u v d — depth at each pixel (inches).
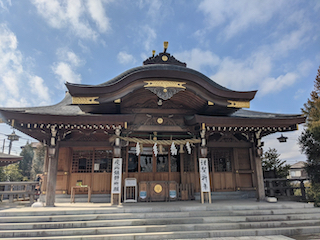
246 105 436.5
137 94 434.0
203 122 406.3
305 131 494.3
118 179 386.3
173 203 405.7
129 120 381.1
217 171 523.5
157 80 399.2
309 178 471.5
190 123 436.8
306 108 669.9
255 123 421.4
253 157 458.6
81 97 384.2
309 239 277.7
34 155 1542.8
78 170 491.5
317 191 428.8
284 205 368.2
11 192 470.3
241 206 357.4
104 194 478.0
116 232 280.8
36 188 576.1
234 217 322.0
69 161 492.1
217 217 320.8
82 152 500.1
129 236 269.3
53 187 382.6
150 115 457.1
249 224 308.7
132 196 457.1
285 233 300.7
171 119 462.6
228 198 494.9
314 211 357.1
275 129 446.6
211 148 532.4
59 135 409.7
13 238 263.4
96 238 264.5
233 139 488.1
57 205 390.9
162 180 502.9
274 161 742.5
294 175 1258.6
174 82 402.6
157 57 451.2
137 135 479.2
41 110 423.8
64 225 288.8
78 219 305.0
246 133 468.1
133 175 498.3
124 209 330.0
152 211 337.1
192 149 514.0
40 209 332.2
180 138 495.8
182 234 279.0
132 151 511.5
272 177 557.3
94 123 375.9
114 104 396.2
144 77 391.5
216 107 439.2
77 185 461.4
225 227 302.4
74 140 414.0
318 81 673.0
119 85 380.2
